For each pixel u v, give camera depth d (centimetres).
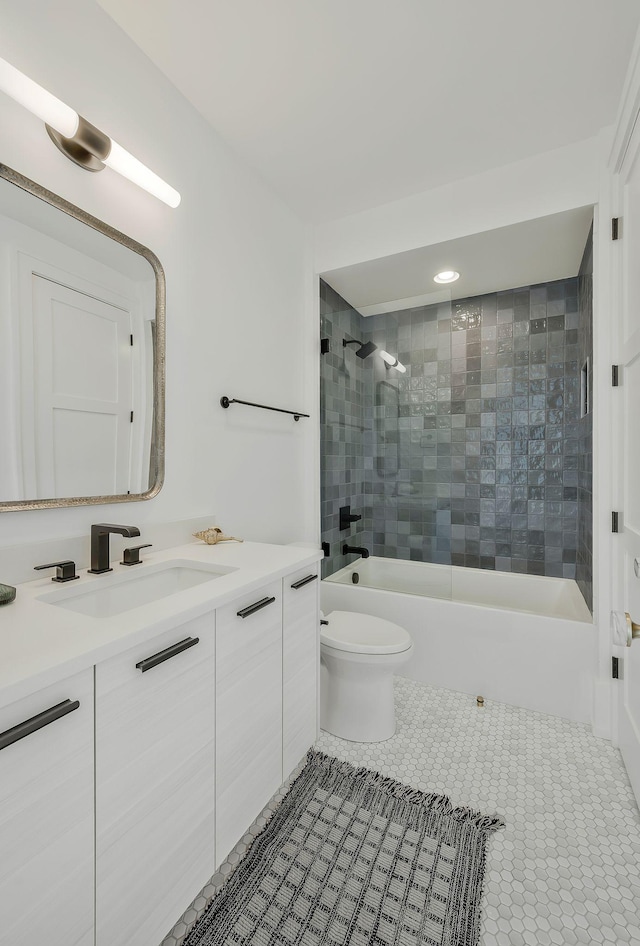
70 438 120
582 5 125
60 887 69
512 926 101
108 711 76
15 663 65
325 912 103
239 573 123
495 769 155
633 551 145
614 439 169
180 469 159
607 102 160
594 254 180
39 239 112
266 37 135
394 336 261
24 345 109
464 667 210
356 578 262
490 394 296
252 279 199
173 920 92
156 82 147
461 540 306
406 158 191
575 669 186
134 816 83
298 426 240
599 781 149
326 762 158
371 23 130
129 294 137
